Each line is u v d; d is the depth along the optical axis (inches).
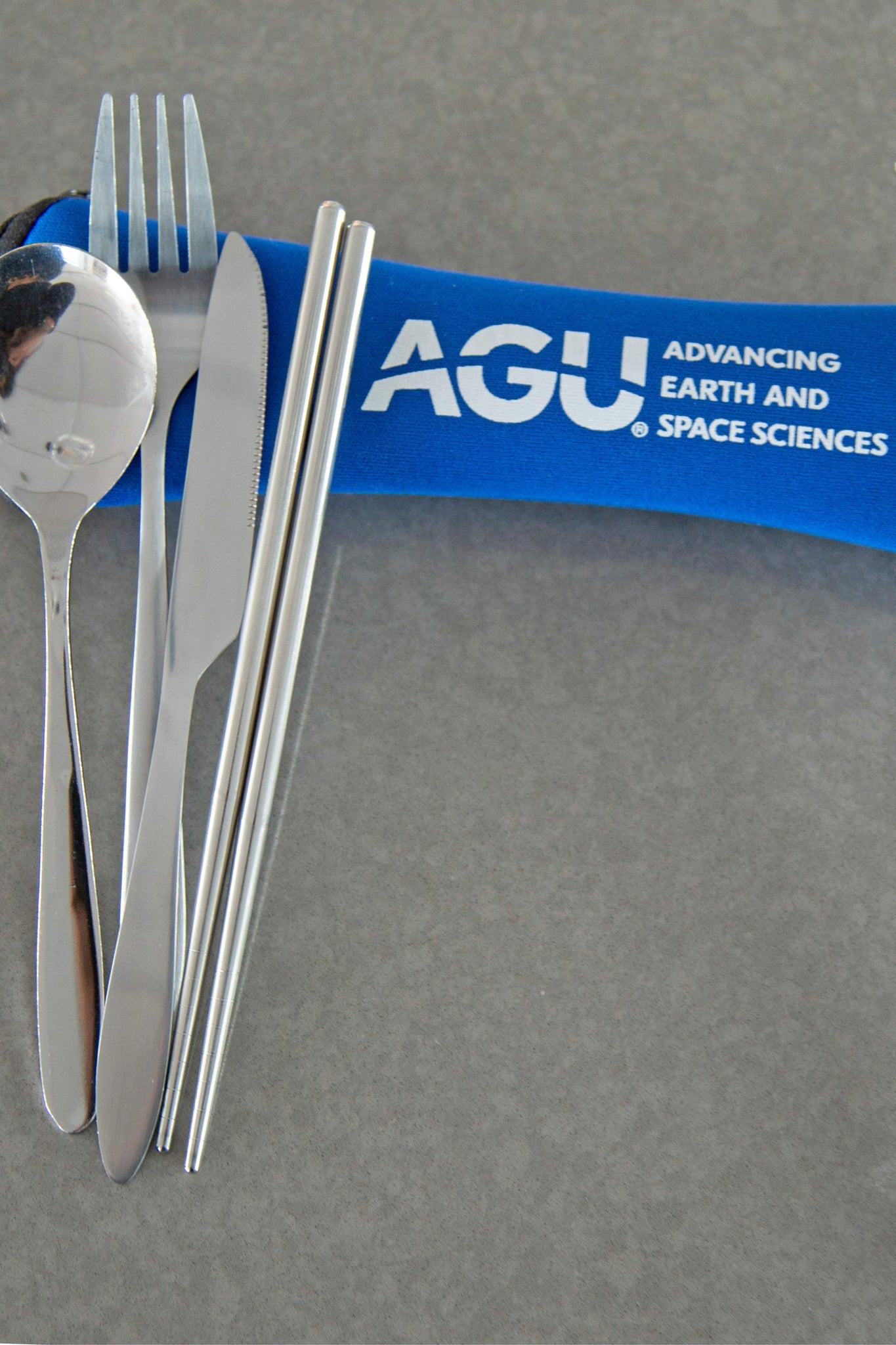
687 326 17.6
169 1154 14.6
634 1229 14.8
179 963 14.6
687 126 22.1
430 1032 15.6
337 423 15.9
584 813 16.9
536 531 18.8
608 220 21.1
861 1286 14.5
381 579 18.2
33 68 21.7
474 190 21.2
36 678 17.0
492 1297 14.4
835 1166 15.2
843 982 16.1
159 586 16.5
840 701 17.7
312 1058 15.3
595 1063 15.6
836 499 17.5
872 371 17.3
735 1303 14.4
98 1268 14.2
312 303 16.0
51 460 16.5
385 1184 14.8
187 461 16.6
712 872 16.6
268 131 21.5
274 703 15.1
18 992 15.2
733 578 18.6
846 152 22.0
